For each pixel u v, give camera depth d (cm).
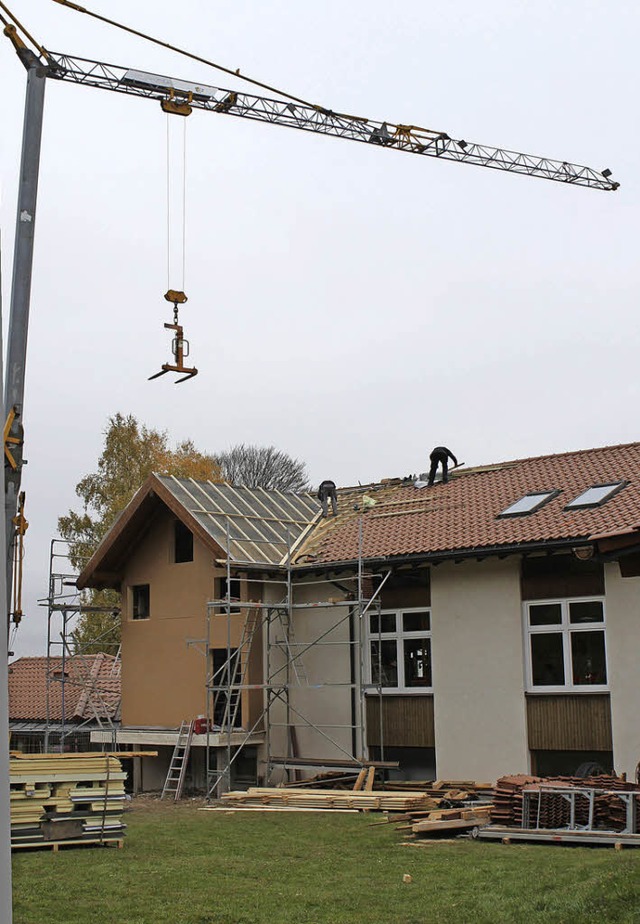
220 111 2962
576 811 1496
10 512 1571
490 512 2319
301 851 1467
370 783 2105
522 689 2062
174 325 2269
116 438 4269
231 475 5416
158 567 2641
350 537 2498
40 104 1908
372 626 2342
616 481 2256
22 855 1435
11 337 1723
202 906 1073
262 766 2398
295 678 2458
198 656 2520
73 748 2906
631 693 1902
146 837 1634
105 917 1024
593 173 3744
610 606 1950
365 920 989
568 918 909
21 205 1811
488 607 2138
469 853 1394
